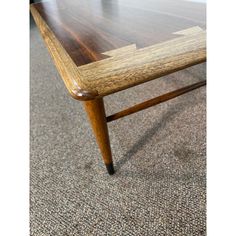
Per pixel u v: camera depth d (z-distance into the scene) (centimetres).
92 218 56
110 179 64
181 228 51
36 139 81
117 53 46
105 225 55
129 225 54
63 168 69
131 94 97
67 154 74
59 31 66
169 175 62
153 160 67
